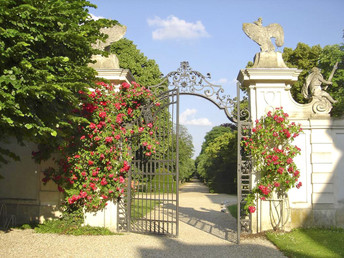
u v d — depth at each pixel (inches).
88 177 344.5
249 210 333.4
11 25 236.4
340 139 349.7
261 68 338.3
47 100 266.8
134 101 351.3
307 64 861.8
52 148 362.0
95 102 346.0
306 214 344.8
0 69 240.8
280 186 338.3
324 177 345.4
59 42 271.7
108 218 350.9
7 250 267.1
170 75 350.6
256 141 333.4
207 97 348.5
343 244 283.3
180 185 2054.6
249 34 358.3
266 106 344.5
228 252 278.7
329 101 353.4
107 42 364.2
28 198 387.9
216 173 1302.9
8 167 395.2
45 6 240.8
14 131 285.1
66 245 288.4
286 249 273.9
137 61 981.2
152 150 340.8
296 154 331.0
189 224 425.1
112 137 339.6
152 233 341.1
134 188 359.9
